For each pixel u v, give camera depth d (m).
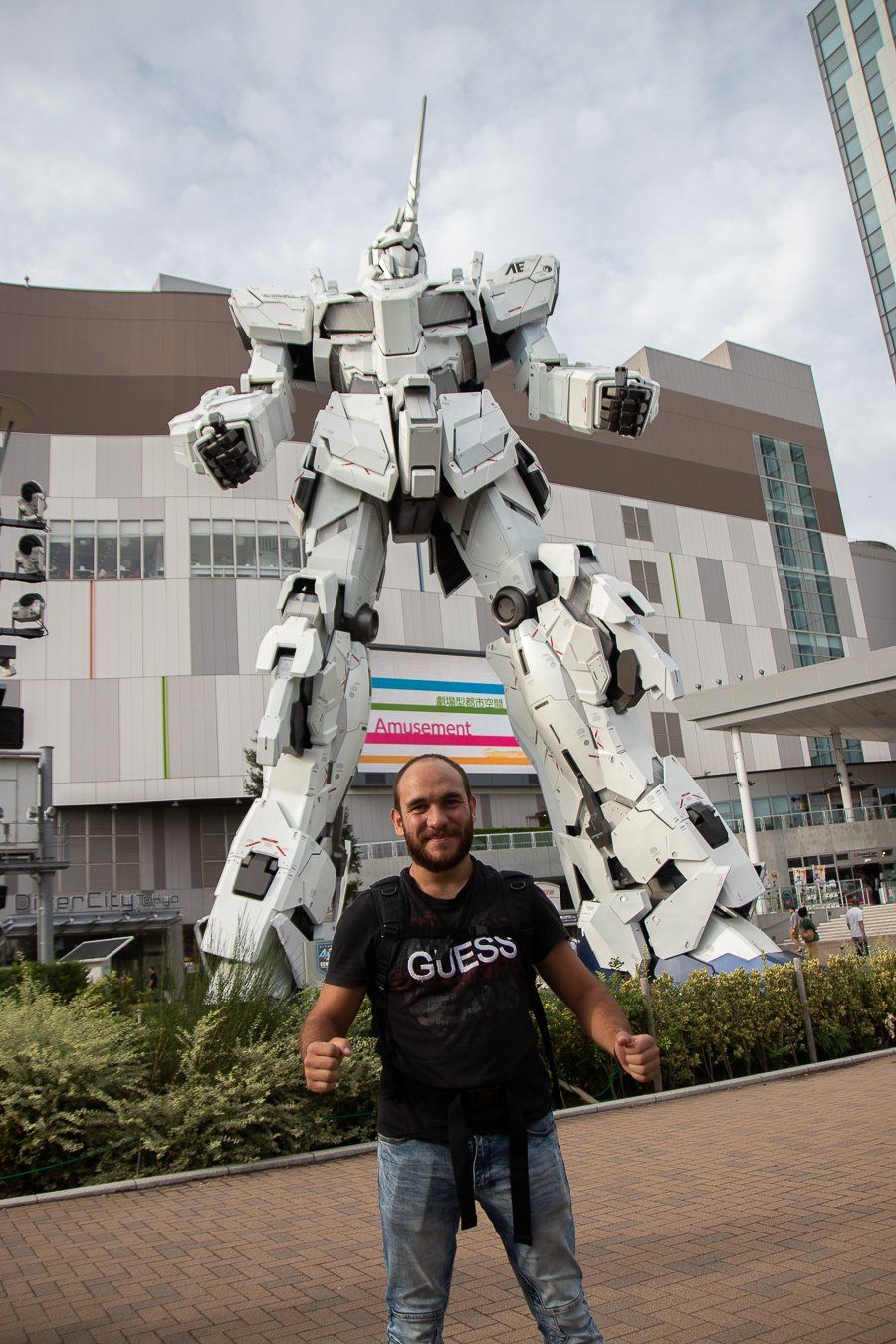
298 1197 5.48
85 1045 6.66
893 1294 3.44
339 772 10.18
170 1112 6.43
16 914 26.83
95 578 35.19
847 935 30.23
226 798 34.44
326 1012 2.36
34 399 35.91
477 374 10.77
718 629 48.97
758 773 49.81
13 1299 3.96
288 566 37.00
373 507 10.17
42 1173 6.16
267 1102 6.81
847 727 41.47
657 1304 3.50
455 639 40.22
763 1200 4.79
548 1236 2.23
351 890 25.56
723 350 55.50
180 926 33.28
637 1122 7.14
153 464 36.44
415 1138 2.28
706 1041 8.77
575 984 2.45
